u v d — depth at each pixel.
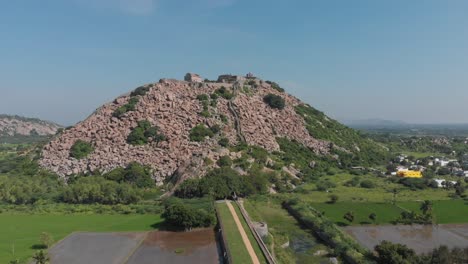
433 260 87.88
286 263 94.00
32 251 101.06
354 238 114.62
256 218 126.69
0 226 124.81
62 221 130.88
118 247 104.81
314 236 117.06
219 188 155.50
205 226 122.19
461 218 136.75
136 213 140.50
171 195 161.88
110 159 188.75
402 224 129.38
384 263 90.00
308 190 175.38
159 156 190.25
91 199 154.88
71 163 189.50
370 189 181.50
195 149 193.38
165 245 106.44
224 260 95.06
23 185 160.50
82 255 98.88
